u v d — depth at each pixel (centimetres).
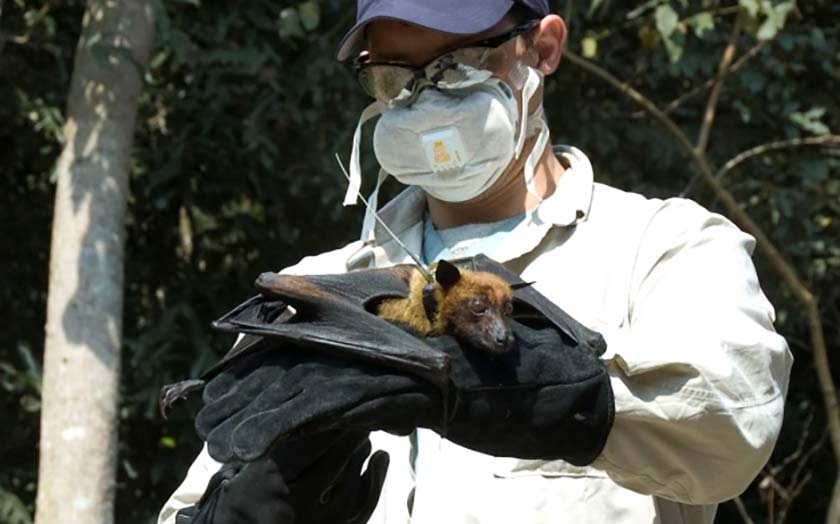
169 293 1145
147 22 910
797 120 1075
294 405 262
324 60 1018
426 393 267
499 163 350
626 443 289
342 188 1034
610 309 334
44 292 1169
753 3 905
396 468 346
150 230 1173
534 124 365
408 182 358
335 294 283
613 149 1112
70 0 1124
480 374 275
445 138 344
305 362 271
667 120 934
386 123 352
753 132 1128
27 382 1027
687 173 1113
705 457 294
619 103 1152
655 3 936
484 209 367
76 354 866
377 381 265
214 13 1048
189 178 1112
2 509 1020
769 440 297
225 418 270
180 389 285
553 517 323
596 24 1123
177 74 1113
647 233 341
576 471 326
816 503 1294
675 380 289
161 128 1114
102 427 866
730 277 322
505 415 275
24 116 1105
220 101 1033
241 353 284
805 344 1138
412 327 284
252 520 284
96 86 891
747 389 295
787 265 977
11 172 1165
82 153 887
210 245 1166
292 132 1088
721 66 977
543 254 350
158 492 1155
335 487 293
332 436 285
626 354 289
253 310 285
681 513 339
